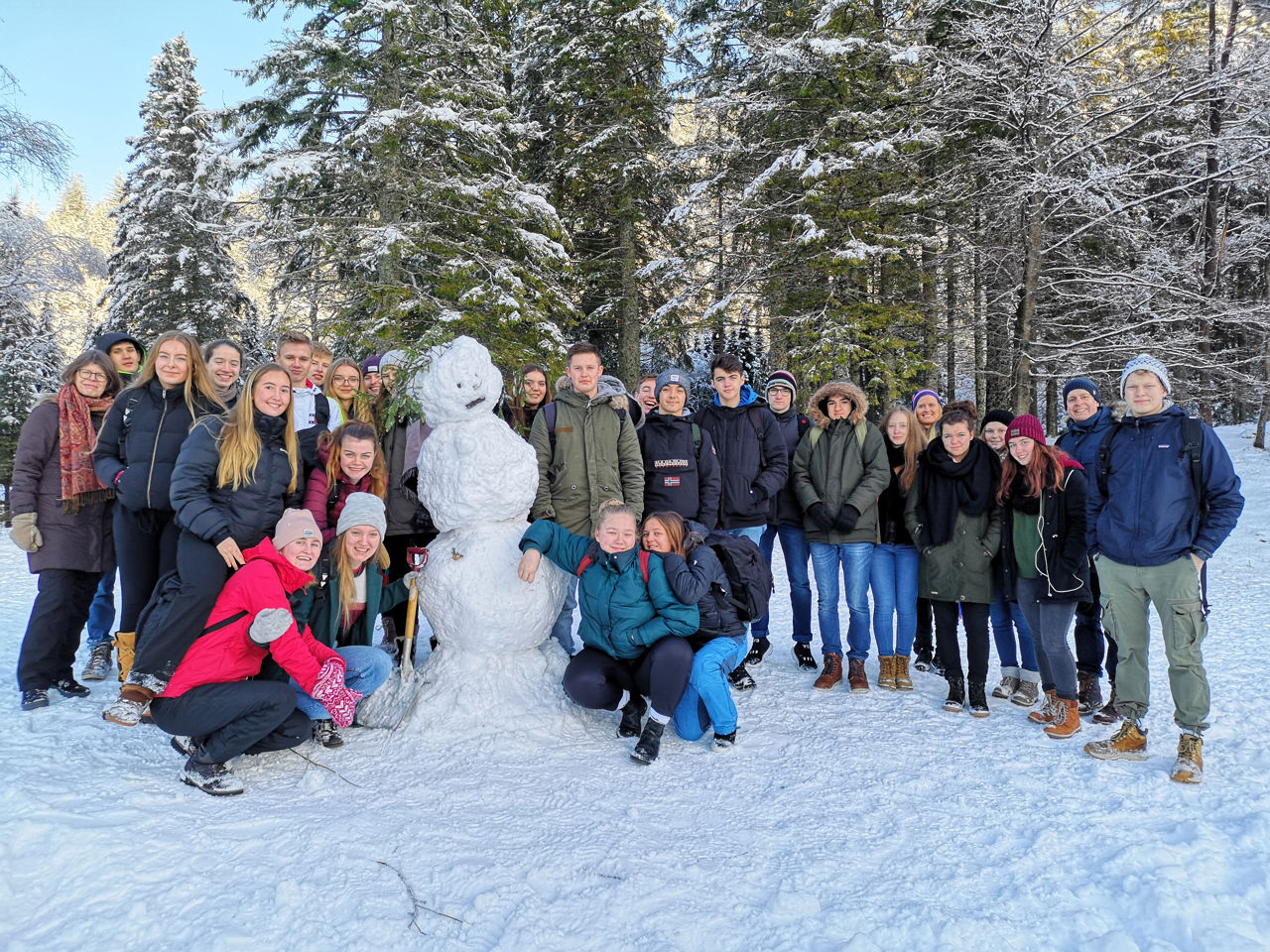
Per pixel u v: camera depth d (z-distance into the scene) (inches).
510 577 134.3
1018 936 76.9
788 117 535.8
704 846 94.7
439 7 514.3
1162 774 117.0
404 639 138.9
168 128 768.3
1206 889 83.4
